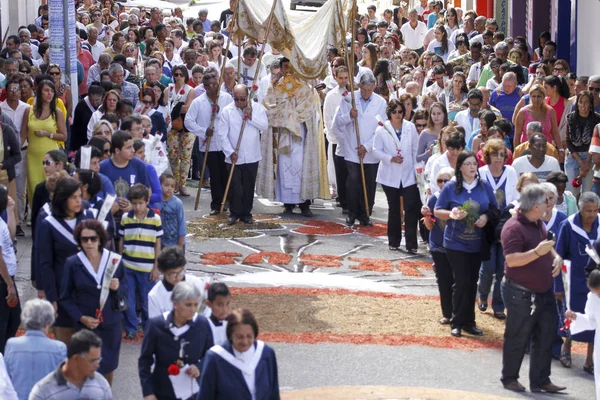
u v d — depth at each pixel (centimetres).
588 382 1819
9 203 1911
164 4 7900
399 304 2233
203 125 3100
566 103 2942
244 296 2247
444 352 1936
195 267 2495
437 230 2078
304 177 3127
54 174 1820
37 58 4219
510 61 3434
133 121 2269
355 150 2972
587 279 1841
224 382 1259
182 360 1392
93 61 3941
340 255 2667
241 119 2962
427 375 1809
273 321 2080
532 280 1723
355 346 1950
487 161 2123
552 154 2522
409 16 5384
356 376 1795
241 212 2997
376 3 8194
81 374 1285
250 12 3092
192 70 3462
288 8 7969
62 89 3045
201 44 4706
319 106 3203
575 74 3506
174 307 1399
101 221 1683
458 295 2006
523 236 1727
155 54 3709
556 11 4131
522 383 1803
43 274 1673
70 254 1669
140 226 1945
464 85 3184
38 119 2706
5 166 2505
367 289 2352
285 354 1897
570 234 1894
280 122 3095
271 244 2753
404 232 2812
